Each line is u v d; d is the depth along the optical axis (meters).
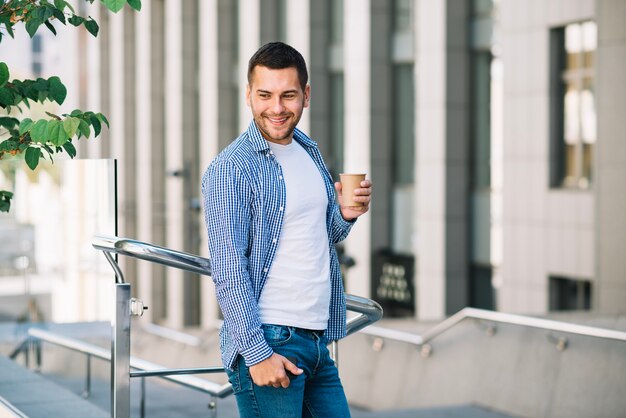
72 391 4.98
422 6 22.16
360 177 3.78
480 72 21.83
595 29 17.50
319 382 3.75
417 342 10.35
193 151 32.78
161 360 15.95
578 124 19.06
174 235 33.38
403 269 23.86
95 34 4.47
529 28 19.83
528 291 20.12
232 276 3.45
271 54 3.53
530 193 20.03
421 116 22.31
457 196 21.97
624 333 7.68
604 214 16.64
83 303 5.39
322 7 25.62
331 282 3.84
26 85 4.54
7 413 5.34
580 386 8.21
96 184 4.74
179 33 32.44
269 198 3.56
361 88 23.83
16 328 6.59
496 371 9.26
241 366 3.57
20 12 4.33
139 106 35.56
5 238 6.52
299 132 3.81
